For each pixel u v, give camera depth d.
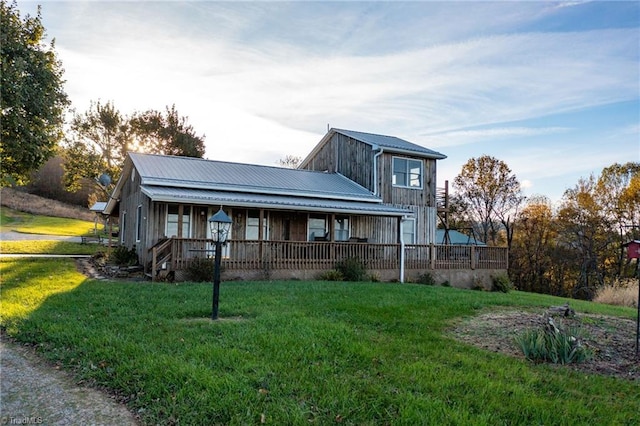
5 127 17.41
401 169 19.30
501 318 7.76
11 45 17.73
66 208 48.16
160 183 13.39
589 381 4.65
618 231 33.44
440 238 27.27
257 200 13.64
